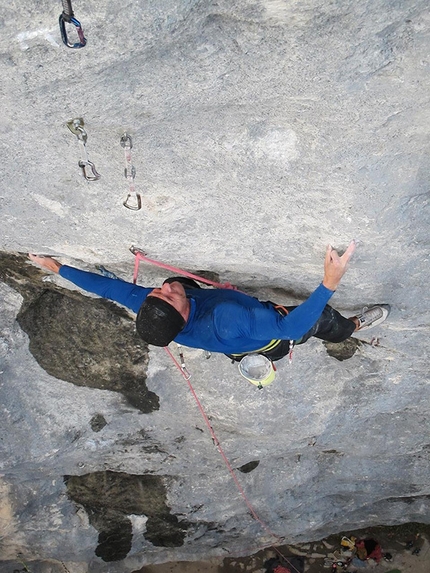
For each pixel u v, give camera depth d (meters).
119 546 5.93
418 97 2.39
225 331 2.88
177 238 3.20
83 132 2.50
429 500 6.29
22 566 6.15
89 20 2.00
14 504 5.24
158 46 2.13
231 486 5.55
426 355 4.18
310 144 2.61
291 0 2.00
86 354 4.44
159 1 1.96
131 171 2.67
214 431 4.85
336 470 5.59
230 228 3.09
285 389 4.50
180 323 2.85
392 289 3.48
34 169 2.84
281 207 2.92
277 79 2.32
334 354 4.40
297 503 5.84
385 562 7.13
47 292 4.19
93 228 3.18
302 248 3.17
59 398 4.65
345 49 2.21
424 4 2.06
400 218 2.93
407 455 5.39
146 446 5.07
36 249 3.48
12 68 2.17
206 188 2.86
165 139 2.62
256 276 3.55
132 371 4.53
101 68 2.19
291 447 5.02
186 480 5.52
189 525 5.91
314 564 7.14
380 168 2.68
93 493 5.46
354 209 2.84
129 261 3.51
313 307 2.77
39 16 1.99
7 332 4.27
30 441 4.67
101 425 4.81
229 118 2.53
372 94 2.38
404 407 4.71
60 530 5.56
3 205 3.10
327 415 4.66
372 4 2.04
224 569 7.01
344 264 2.78
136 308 3.09
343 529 6.77
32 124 2.54
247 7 2.03
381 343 4.19
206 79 2.31
